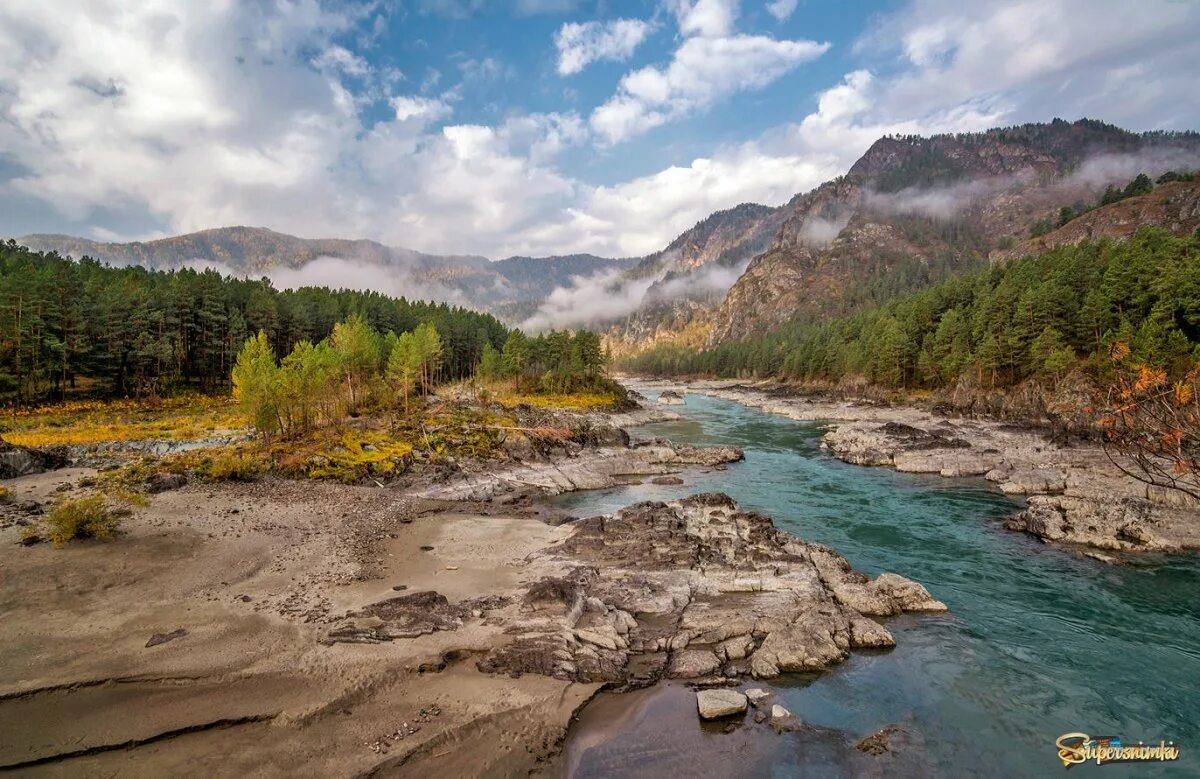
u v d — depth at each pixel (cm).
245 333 10481
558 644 2417
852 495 5591
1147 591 3262
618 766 1870
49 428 6612
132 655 2169
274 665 2173
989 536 4297
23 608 2483
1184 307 8144
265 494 4578
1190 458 954
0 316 7500
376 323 14412
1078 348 9794
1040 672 2444
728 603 2941
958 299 14000
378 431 6738
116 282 10806
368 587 2947
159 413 7994
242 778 1675
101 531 3272
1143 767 1878
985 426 8956
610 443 8238
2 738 1747
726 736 2022
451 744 1886
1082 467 6012
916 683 2362
